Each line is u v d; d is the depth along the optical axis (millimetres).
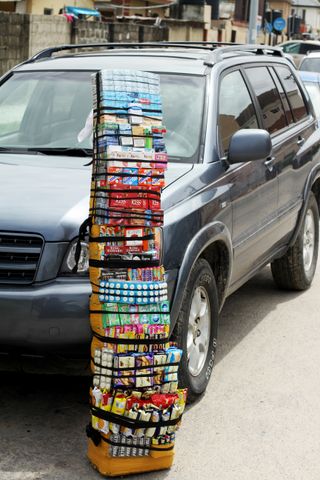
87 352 4523
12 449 4578
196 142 5648
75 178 5129
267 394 5469
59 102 6105
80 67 6359
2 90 6371
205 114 5797
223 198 5500
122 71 4270
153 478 4344
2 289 4480
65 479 4285
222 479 4367
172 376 4270
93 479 4305
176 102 5859
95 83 4281
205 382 5359
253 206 6129
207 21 38781
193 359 5227
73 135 5875
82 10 31109
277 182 6676
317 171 7750
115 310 4180
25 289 4480
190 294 5023
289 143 7066
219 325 6867
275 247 7020
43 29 23562
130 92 4246
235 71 6449
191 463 4523
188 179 5258
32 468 4383
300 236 7535
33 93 6230
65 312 4434
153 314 4227
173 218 4863
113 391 4199
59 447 4625
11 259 4543
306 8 97438
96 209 4215
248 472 4453
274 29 33281
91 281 4258
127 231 4215
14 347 4531
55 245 4516
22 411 5051
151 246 4270
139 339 4207
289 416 5156
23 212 4605
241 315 7141
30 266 4516
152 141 4254
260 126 6602
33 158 5621
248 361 6047
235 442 4789
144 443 4312
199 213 5121
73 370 4633
